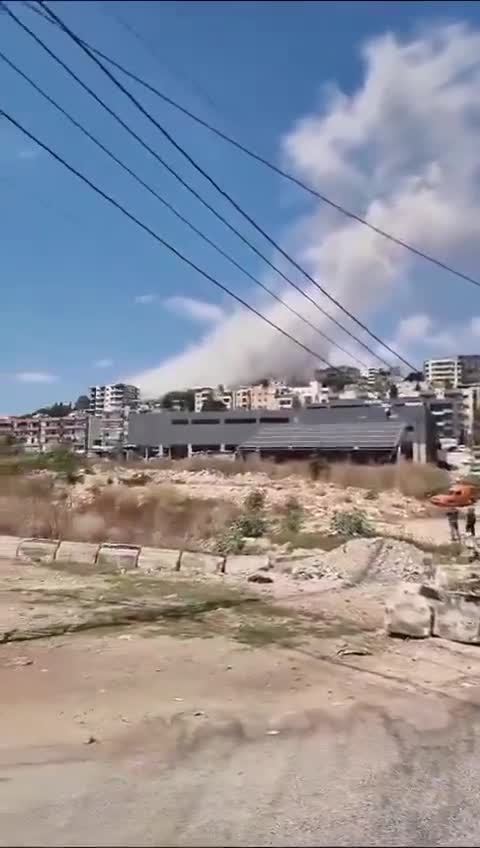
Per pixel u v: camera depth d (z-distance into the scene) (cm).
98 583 1543
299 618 1214
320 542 2172
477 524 3547
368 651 1002
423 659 973
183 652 977
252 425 10675
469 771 575
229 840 440
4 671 876
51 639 1044
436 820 480
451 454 10231
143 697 782
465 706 768
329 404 9800
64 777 555
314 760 598
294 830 459
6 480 3159
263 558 1736
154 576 1650
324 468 6000
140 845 429
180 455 11069
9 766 579
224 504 3080
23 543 1977
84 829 454
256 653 977
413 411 8856
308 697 793
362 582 1585
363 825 470
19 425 12581
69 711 732
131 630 1105
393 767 583
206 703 764
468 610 1070
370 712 741
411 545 1917
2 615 1203
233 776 559
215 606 1309
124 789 530
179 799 510
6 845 427
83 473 4669
